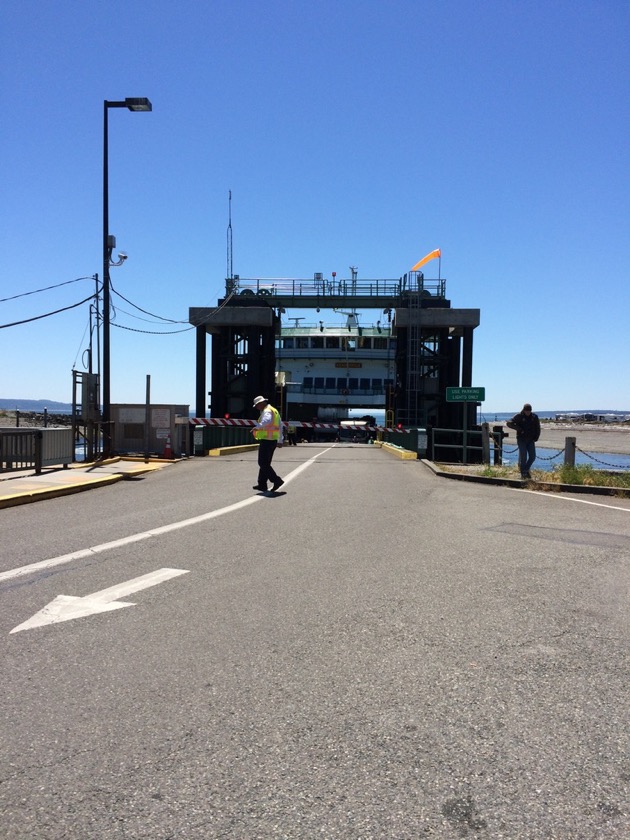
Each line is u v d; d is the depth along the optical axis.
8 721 3.10
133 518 8.98
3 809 2.43
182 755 2.81
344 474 16.30
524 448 14.29
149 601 5.06
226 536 7.68
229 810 2.44
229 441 27.72
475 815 2.42
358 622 4.61
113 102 16.62
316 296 35.91
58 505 10.39
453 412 34.97
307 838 2.29
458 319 34.34
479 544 7.42
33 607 4.89
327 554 6.77
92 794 2.53
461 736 3.00
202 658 3.91
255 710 3.24
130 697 3.37
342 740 2.96
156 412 20.41
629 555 6.89
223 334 36.62
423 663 3.87
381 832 2.32
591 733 3.04
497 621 4.67
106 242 16.94
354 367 46.12
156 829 2.33
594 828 2.35
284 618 4.68
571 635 4.39
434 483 14.45
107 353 17.55
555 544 7.46
